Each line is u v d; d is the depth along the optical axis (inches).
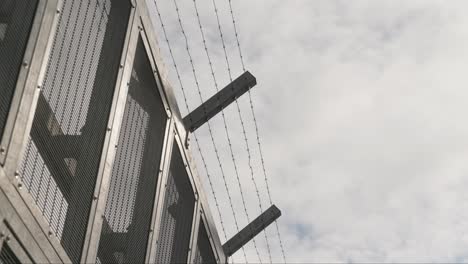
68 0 377.4
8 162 315.6
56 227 365.1
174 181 570.9
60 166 367.9
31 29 337.1
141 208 485.4
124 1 453.1
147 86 502.3
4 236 313.4
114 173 443.5
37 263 342.3
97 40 416.5
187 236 586.2
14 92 321.7
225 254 666.2
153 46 497.4
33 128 342.0
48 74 355.9
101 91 417.7
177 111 553.9
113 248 443.5
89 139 402.0
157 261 531.8
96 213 406.6
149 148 502.0
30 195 335.0
